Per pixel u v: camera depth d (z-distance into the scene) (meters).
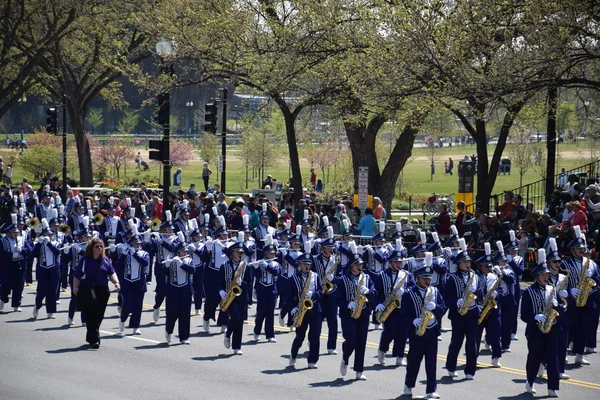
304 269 25.95
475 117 46.88
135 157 122.56
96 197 57.91
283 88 52.75
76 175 104.12
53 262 33.16
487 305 25.39
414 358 22.25
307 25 52.62
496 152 53.06
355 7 51.75
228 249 27.78
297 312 25.17
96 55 78.19
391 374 25.02
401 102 48.66
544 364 24.89
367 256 33.38
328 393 22.42
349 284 24.34
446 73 44.19
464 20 44.84
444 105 46.81
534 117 51.84
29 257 41.50
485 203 53.22
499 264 28.50
